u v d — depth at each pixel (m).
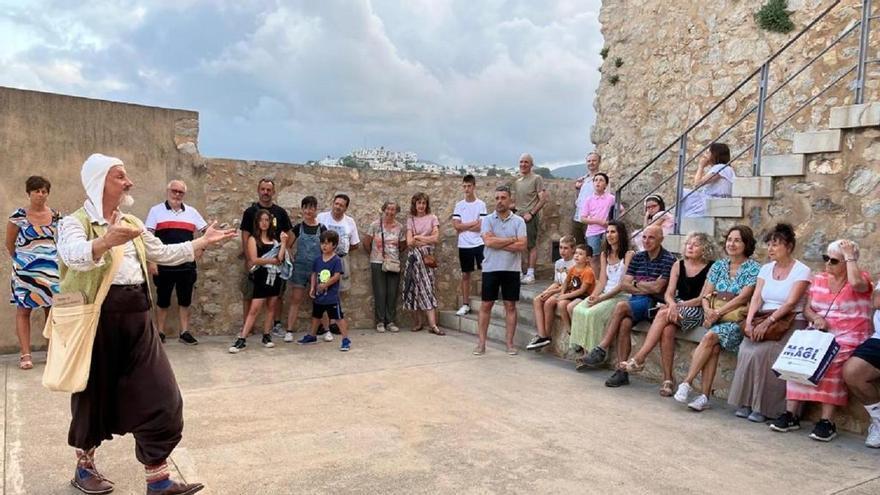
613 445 3.76
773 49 7.20
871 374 3.78
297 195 7.47
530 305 7.34
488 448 3.68
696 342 4.82
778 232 4.41
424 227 7.53
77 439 2.82
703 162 6.18
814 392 3.99
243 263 7.14
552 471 3.34
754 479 3.28
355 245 7.35
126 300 2.79
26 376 5.11
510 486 3.14
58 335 2.66
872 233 4.55
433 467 3.38
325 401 4.61
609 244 5.77
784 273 4.39
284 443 3.73
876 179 4.53
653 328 4.98
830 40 6.68
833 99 6.60
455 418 4.24
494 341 6.99
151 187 6.66
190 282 6.54
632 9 8.96
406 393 4.84
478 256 7.75
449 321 7.91
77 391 2.66
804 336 4.02
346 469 3.34
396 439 3.81
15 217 5.17
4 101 5.82
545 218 8.95
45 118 6.03
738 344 4.51
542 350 6.39
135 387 2.77
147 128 6.62
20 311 5.34
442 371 5.57
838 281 4.14
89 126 6.27
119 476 3.20
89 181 2.73
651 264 5.35
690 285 5.05
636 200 8.74
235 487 3.10
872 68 6.31
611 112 9.27
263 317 7.32
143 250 2.93
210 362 5.81
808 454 3.67
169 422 2.80
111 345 2.78
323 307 6.57
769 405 4.24
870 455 3.67
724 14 7.71
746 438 3.94
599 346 5.49
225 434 3.87
